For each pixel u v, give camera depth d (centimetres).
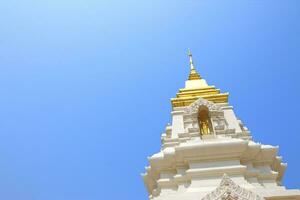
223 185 2639
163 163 3150
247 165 3059
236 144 3056
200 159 3066
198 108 3688
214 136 3341
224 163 3012
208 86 4147
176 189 2961
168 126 3759
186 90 4072
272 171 3058
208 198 2581
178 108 3794
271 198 2647
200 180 2889
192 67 4572
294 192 2683
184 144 3127
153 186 3297
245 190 2592
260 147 3119
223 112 3694
